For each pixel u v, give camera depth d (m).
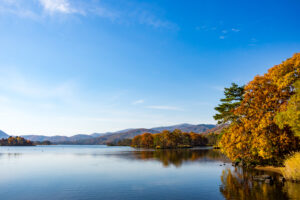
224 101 51.00
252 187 25.27
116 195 24.14
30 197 24.14
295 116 25.19
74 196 24.19
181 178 33.69
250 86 36.41
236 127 39.66
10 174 40.91
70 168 49.09
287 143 30.72
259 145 32.38
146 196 23.45
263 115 33.19
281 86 31.12
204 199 21.75
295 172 26.94
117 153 109.25
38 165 56.22
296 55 32.25
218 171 39.91
